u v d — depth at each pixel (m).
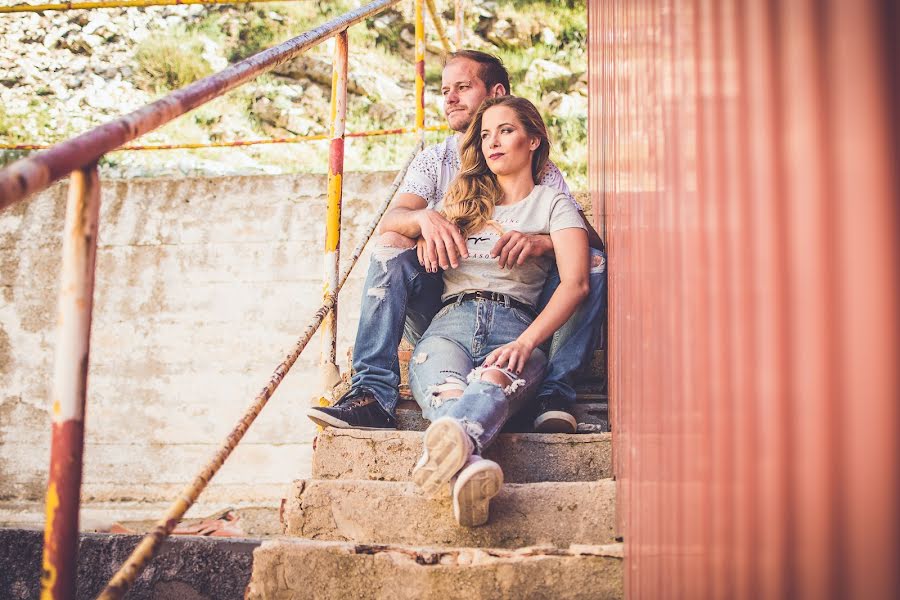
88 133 1.17
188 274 4.11
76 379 1.12
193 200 4.19
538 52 7.10
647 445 1.31
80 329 1.12
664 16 1.24
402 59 7.14
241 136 6.40
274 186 4.17
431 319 2.49
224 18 7.31
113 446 3.96
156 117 1.34
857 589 0.52
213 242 4.13
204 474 1.44
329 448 2.11
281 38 7.23
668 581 1.10
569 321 2.38
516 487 1.89
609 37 2.41
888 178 0.47
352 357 2.62
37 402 4.06
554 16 7.30
